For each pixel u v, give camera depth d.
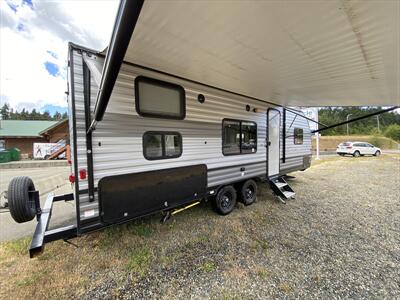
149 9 1.51
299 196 5.52
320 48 2.22
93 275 2.35
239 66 2.73
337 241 3.15
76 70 2.20
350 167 11.18
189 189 3.36
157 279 2.31
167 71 2.91
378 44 2.14
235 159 4.28
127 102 2.59
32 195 2.58
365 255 2.80
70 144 2.41
